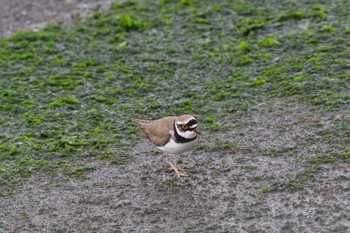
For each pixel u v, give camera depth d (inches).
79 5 842.8
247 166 490.3
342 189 451.5
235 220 426.9
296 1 790.5
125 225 430.9
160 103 595.5
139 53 702.5
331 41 681.0
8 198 472.1
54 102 606.9
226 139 531.5
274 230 413.1
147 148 530.3
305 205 437.4
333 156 493.0
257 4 793.6
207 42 711.1
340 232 406.0
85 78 655.8
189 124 455.5
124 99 613.3
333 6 764.6
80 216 445.4
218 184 470.6
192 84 630.5
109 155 521.3
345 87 591.2
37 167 510.0
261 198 449.4
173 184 474.6
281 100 585.0
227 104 586.6
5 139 551.8
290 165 486.9
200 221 427.8
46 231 430.9
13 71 677.9
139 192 469.1
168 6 812.6
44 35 751.7
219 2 808.9
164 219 434.0
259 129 541.6
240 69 649.0
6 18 820.0
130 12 805.9
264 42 689.6
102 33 755.4
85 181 488.7
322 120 544.7
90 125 570.9
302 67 634.2
